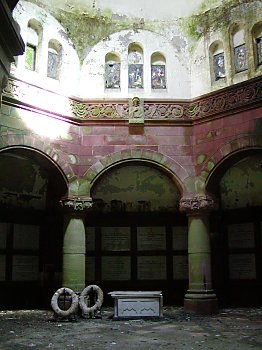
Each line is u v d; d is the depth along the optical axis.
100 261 16.55
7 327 10.54
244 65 13.95
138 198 16.86
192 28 15.18
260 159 15.15
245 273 15.91
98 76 14.86
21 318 12.24
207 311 13.07
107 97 14.70
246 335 9.27
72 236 13.54
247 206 16.19
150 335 9.35
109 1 15.35
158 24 15.40
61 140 13.70
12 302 15.18
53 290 15.87
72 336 9.26
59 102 13.82
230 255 16.31
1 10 7.85
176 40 15.25
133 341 8.66
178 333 9.58
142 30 15.35
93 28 15.18
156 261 16.59
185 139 14.32
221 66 14.48
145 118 14.33
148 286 16.39
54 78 14.35
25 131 12.88
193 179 14.07
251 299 15.63
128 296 11.93
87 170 13.95
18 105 12.78
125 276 16.47
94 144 14.13
